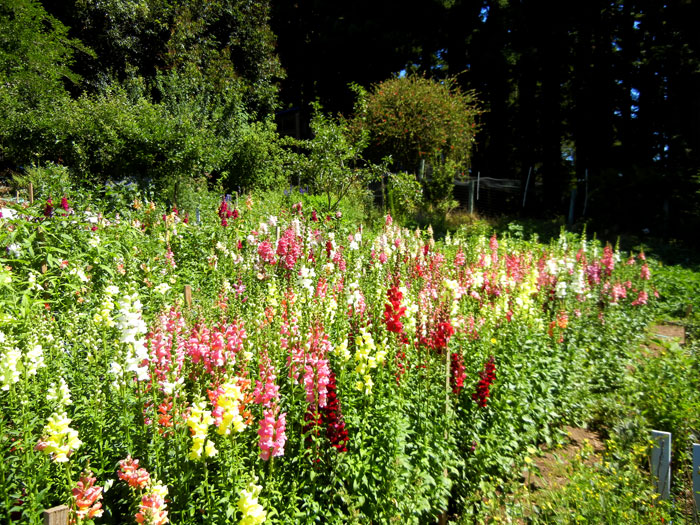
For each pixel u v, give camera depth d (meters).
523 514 4.04
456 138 21.38
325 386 3.54
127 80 19.52
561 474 4.62
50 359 3.74
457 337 5.48
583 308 8.52
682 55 20.98
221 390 3.02
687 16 21.33
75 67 21.70
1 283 4.71
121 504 3.11
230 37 25.70
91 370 3.70
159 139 13.38
